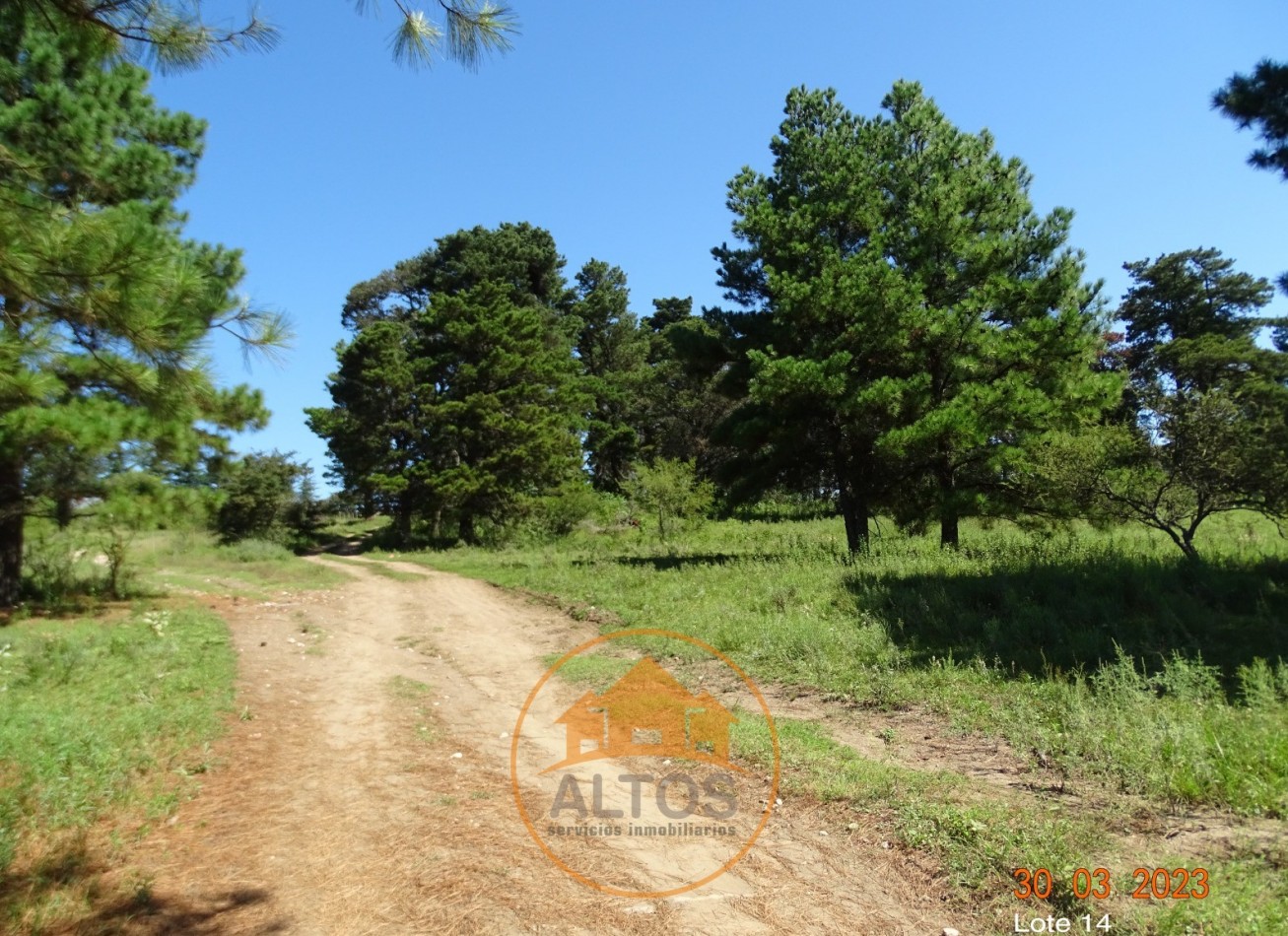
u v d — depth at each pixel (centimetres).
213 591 1933
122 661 1002
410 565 3180
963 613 985
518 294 5359
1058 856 390
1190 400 1132
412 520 4847
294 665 1113
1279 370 2784
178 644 1152
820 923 365
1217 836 408
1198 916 331
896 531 2495
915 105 2055
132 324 504
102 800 536
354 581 2409
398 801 553
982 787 506
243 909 396
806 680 823
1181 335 4122
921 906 375
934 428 1650
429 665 1109
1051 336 1738
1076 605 938
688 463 2903
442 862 445
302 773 625
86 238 464
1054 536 1727
